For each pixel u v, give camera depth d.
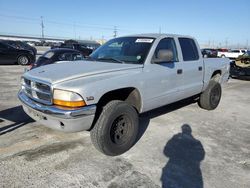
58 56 10.14
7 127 4.61
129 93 4.07
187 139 4.43
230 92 9.23
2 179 3.03
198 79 5.58
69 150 3.81
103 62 4.21
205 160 3.69
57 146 3.92
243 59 13.01
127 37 4.85
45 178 3.08
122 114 3.64
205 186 3.06
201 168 3.46
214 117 5.79
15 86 8.51
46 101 3.38
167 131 4.77
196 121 5.44
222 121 5.52
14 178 3.06
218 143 4.31
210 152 3.95
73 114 3.14
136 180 3.12
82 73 3.46
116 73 3.69
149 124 5.11
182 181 3.14
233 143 4.33
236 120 5.64
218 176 3.28
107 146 3.52
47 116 3.32
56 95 3.24
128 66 3.92
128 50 4.45
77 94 3.17
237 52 35.78
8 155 3.58
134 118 3.82
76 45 25.92
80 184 3.00
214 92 6.23
